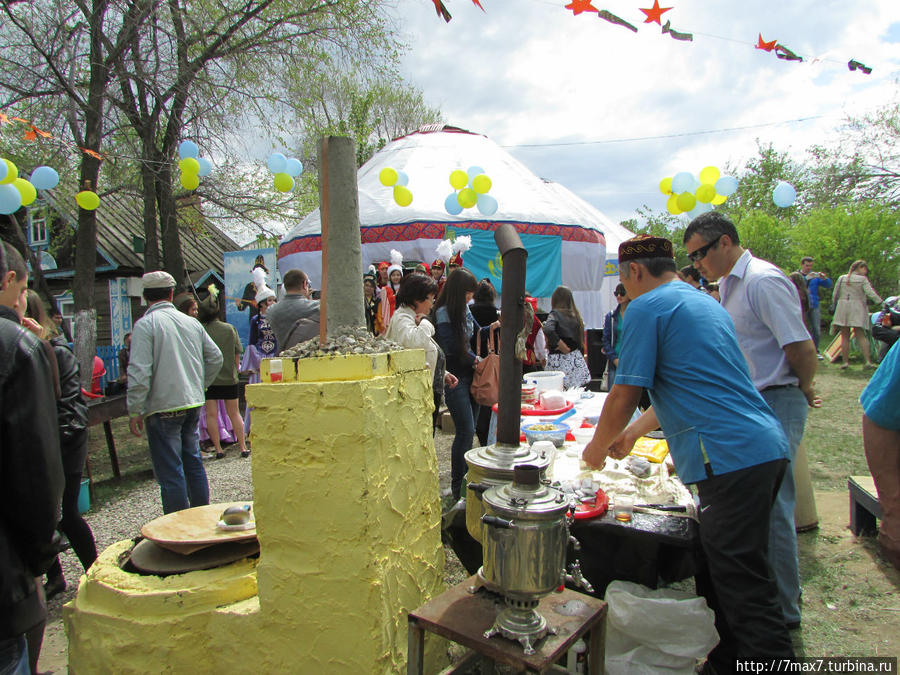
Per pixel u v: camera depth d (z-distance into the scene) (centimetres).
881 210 1588
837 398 805
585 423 382
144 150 1069
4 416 144
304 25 1091
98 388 1025
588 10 310
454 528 266
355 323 217
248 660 201
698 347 218
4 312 194
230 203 1255
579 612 176
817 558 349
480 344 473
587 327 1096
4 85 910
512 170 1170
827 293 1551
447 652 232
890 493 155
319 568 188
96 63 928
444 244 729
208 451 689
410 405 213
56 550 169
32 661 248
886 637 267
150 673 208
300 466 188
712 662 235
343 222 214
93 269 966
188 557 235
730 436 209
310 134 1250
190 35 1051
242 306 1024
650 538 226
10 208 313
